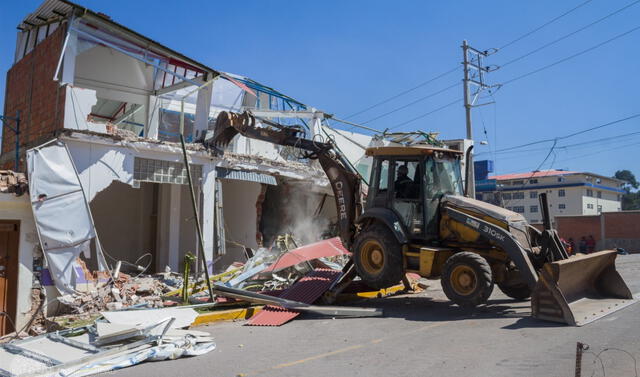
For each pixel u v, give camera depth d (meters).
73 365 5.68
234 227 16.77
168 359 6.26
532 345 6.19
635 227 31.30
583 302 8.39
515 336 6.71
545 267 7.50
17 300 9.41
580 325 7.04
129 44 11.95
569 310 7.17
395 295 11.78
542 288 7.54
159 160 12.12
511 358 5.69
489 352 6.00
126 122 17.28
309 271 12.30
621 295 8.75
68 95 10.56
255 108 18.67
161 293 10.88
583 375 4.95
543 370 5.19
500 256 8.93
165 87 15.98
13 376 5.31
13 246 9.57
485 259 8.83
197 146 12.71
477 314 8.62
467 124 25.78
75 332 7.25
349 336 7.37
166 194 14.95
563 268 7.58
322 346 6.81
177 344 6.51
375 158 10.37
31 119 12.09
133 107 16.97
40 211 9.52
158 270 14.90
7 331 9.36
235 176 13.91
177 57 12.68
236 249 16.45
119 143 11.19
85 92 10.83
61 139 10.39
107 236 15.93
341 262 14.42
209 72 13.43
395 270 9.52
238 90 19.31
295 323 8.57
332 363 5.89
